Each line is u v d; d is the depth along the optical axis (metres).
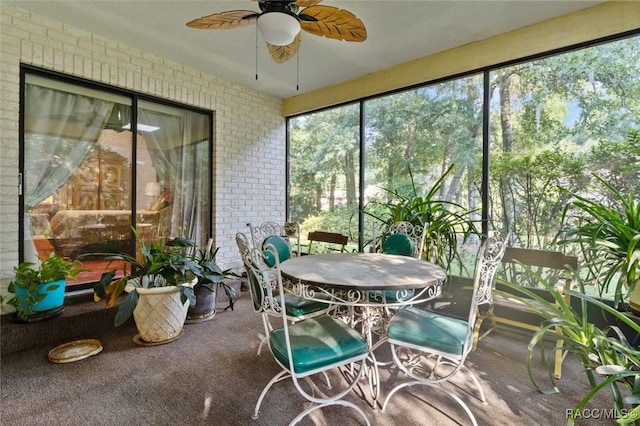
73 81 2.86
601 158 2.53
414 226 2.96
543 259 2.41
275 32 1.82
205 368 2.10
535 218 2.81
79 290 2.91
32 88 2.67
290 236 3.82
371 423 1.58
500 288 2.81
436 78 3.25
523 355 2.35
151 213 3.46
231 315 3.11
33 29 2.56
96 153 3.05
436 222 2.90
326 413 1.66
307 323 1.72
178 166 3.69
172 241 2.80
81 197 2.96
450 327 1.68
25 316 2.30
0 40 2.41
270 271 1.94
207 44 3.08
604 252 2.05
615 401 1.22
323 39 2.94
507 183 2.94
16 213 2.50
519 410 1.70
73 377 1.97
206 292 2.94
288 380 1.97
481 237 2.81
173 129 3.64
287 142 4.80
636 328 1.30
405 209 3.12
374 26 2.71
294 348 1.47
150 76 3.28
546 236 2.76
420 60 3.35
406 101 3.62
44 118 2.74
